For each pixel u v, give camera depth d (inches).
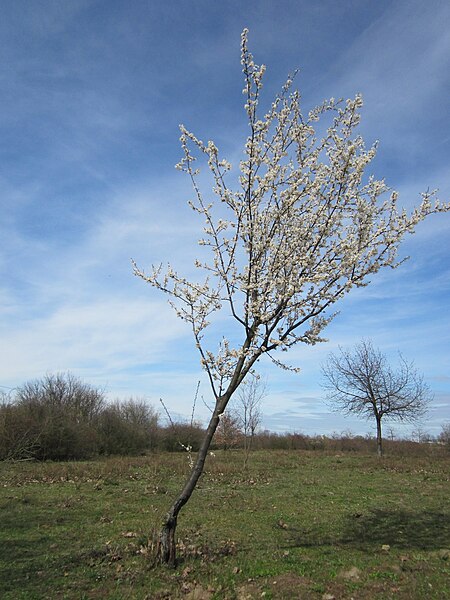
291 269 313.3
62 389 1488.7
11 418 1074.7
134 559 288.8
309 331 317.7
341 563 291.3
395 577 264.1
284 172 326.6
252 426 1090.7
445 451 1359.5
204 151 321.1
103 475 759.7
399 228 319.6
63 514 444.5
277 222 319.0
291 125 327.6
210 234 322.0
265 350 305.9
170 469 842.2
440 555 312.8
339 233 324.8
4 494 565.0
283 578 258.8
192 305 316.8
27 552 311.0
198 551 304.7
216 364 309.0
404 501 554.6
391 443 1571.1
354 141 318.7
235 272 317.4
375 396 1278.3
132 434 1384.1
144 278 315.0
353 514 467.2
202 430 1423.5
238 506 506.3
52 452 1104.8
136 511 465.4
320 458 1205.1
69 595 237.0
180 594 237.8
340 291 315.6
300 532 386.0
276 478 778.8
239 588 244.8
